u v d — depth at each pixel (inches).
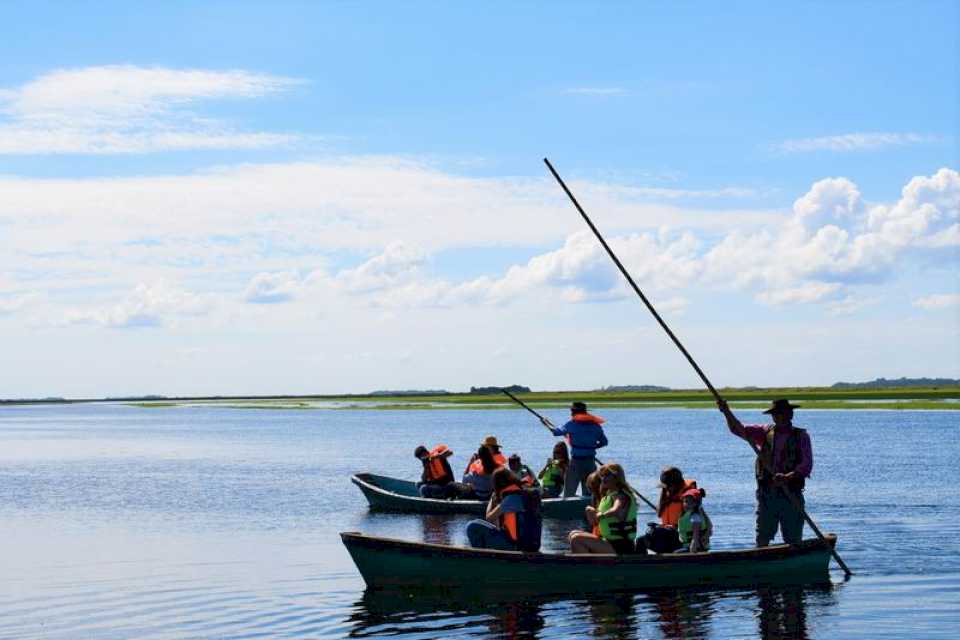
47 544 869.8
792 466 663.1
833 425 3157.0
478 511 1060.5
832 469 1523.1
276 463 1919.3
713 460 1776.6
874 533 852.0
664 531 674.8
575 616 556.7
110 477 1627.7
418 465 1851.6
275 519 1029.2
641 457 1865.2
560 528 915.4
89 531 954.1
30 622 571.2
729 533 857.5
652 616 553.6
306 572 711.7
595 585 629.6
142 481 1540.4
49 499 1273.4
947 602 578.6
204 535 914.1
